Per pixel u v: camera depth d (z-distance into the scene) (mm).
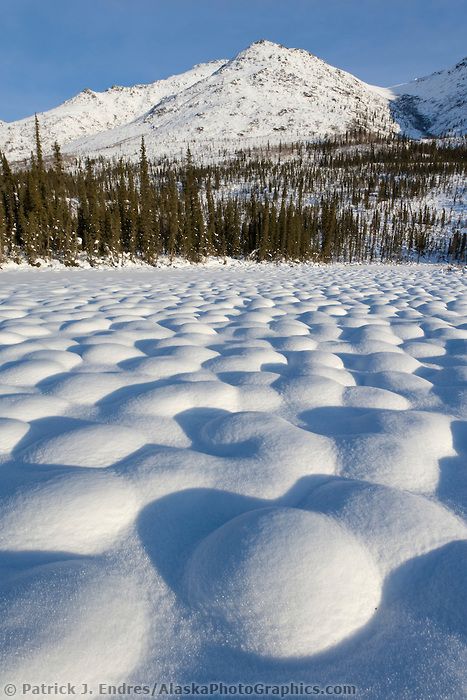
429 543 1211
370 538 1218
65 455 1625
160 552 1198
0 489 1364
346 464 1684
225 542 1129
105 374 2629
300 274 18609
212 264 36031
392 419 2029
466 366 3061
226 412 2227
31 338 3666
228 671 875
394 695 829
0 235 23875
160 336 3891
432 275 17703
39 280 13141
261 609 955
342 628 953
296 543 1091
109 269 24438
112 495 1340
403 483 1586
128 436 1795
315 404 2344
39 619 887
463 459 1805
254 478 1532
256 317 5090
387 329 4473
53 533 1193
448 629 970
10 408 2080
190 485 1478
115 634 902
